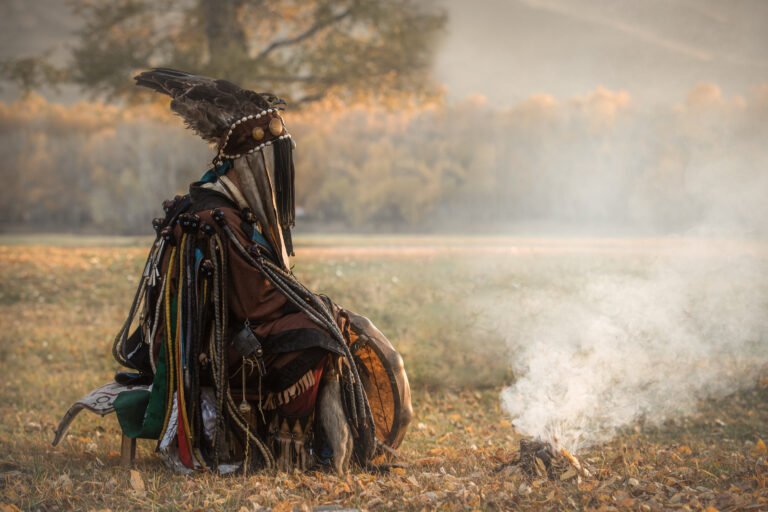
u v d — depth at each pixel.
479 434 13.39
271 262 9.41
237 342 9.12
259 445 9.27
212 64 39.53
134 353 9.93
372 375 10.29
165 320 9.26
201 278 9.15
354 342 10.09
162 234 9.38
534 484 8.81
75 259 38.97
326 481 8.91
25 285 31.36
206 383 9.44
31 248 49.62
